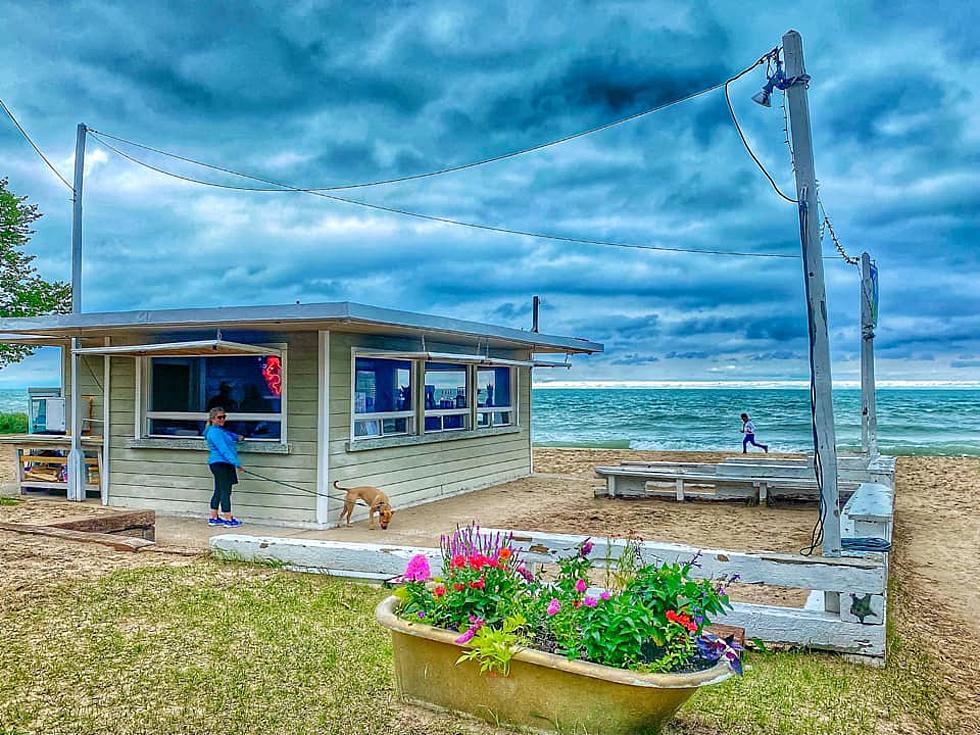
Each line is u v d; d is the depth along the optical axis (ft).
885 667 16.85
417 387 40.73
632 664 11.53
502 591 13.17
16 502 37.70
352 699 13.73
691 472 45.11
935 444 124.98
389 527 33.45
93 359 39.45
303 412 33.65
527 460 55.26
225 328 32.83
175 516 35.88
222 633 17.04
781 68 19.15
